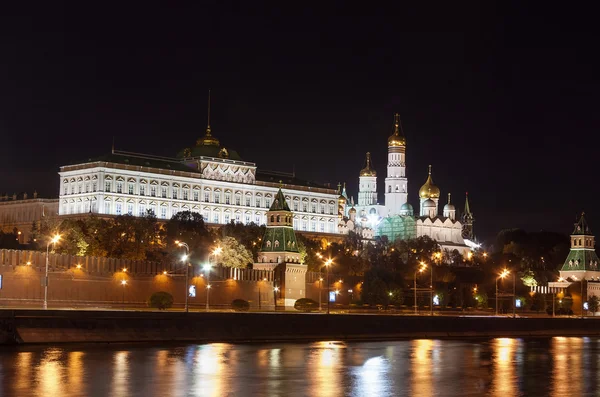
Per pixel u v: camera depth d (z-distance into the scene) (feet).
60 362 435.12
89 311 517.14
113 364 437.17
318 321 617.21
